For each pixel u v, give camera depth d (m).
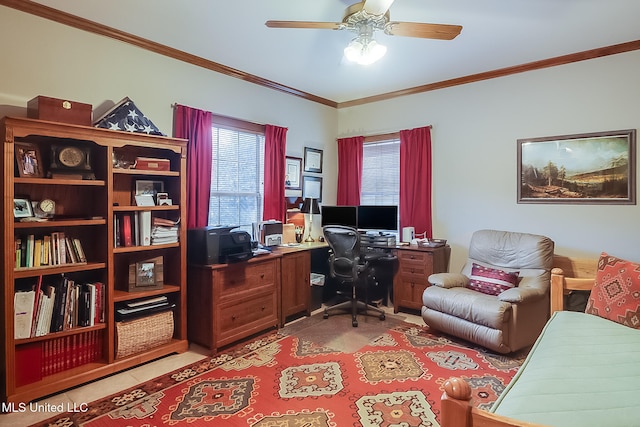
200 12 2.57
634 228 3.12
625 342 1.79
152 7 2.50
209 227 3.10
